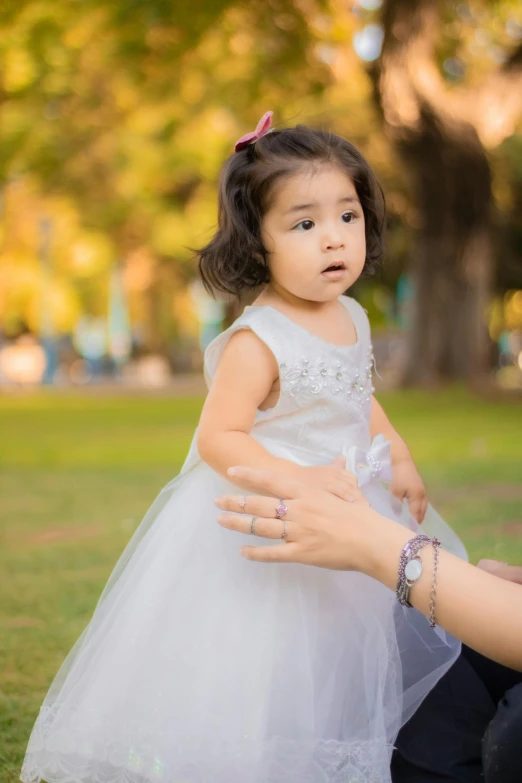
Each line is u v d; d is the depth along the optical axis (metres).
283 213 2.12
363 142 17.61
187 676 1.91
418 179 15.22
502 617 1.65
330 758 1.84
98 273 26.45
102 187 20.75
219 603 1.97
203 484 2.12
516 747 1.68
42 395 20.02
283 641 1.91
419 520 2.36
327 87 13.03
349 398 2.17
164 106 14.34
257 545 2.01
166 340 34.06
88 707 1.95
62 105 15.79
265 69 12.54
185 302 31.94
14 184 22.44
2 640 3.04
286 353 2.10
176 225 21.89
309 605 1.95
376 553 1.73
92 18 12.00
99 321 34.09
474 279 17.19
